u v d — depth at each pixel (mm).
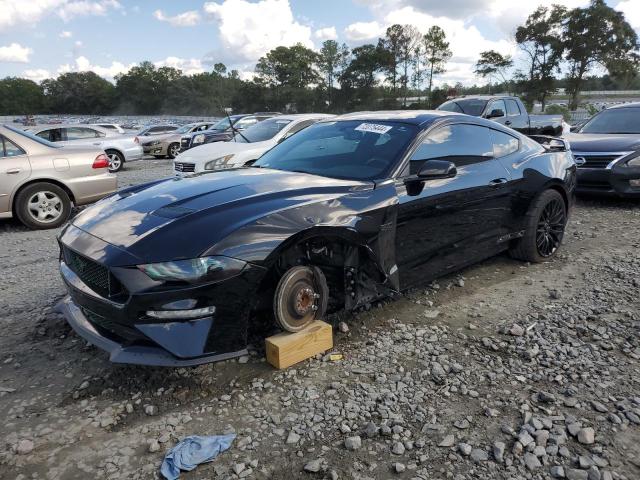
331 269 3355
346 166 3830
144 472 2299
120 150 17234
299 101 84500
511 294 4406
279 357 3086
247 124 16859
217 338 2752
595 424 2598
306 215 3049
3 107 131125
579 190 8195
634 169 7664
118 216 3117
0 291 4641
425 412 2711
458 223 4168
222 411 2730
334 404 2781
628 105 9414
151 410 2729
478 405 2779
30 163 7496
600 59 44906
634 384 2971
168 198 3246
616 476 2242
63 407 2793
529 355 3283
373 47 71625
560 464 2322
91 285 2898
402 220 3656
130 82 131125
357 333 3629
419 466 2318
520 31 45969
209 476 2260
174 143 22406
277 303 3070
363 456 2385
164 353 2736
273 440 2500
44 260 5801
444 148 4113
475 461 2348
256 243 2803
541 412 2707
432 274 4066
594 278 4770
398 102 68812
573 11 44375
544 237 5238
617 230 6582
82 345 3490
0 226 7953
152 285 2627
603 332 3637
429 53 66438
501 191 4559
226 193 3238
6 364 3258
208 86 111500
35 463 2354
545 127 15203
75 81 135125
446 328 3730
